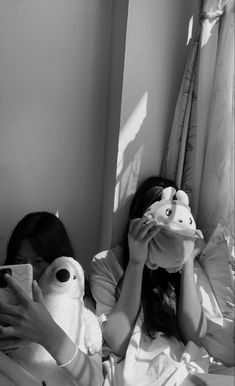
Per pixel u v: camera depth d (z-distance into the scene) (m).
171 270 1.40
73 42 1.60
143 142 1.62
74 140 1.66
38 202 1.64
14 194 1.60
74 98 1.63
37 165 1.62
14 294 1.08
